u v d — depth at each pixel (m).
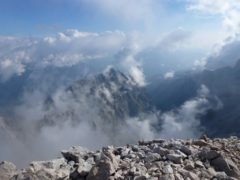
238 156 15.55
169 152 15.44
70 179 14.37
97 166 13.65
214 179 12.98
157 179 12.41
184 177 12.79
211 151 14.93
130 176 13.10
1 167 15.19
